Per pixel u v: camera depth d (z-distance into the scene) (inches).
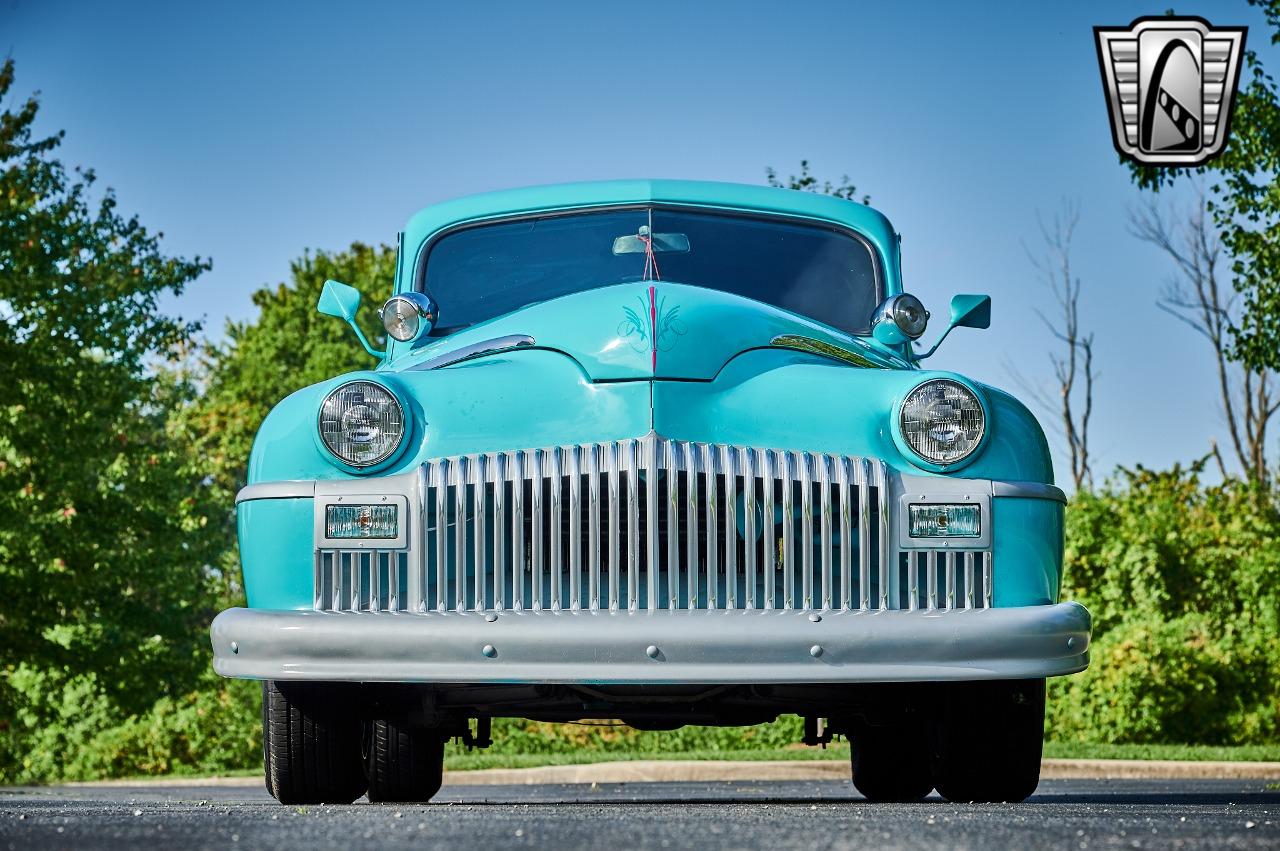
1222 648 690.2
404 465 170.4
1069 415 1422.2
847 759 550.3
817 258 233.6
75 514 750.5
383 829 122.3
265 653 166.7
